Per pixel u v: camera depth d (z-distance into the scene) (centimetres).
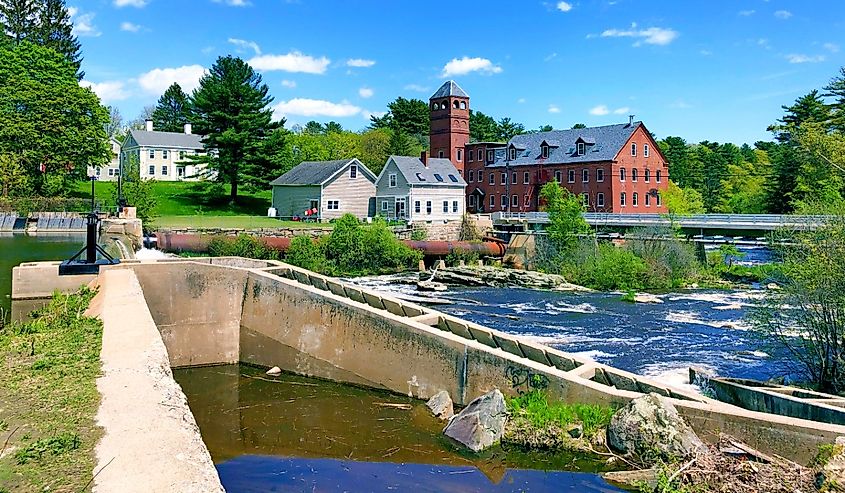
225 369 1817
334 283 2042
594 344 2330
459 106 8538
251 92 6366
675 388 1266
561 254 4606
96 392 766
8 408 712
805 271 1877
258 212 6662
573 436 1131
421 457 1134
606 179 7038
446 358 1431
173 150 9031
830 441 977
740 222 4416
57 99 5594
